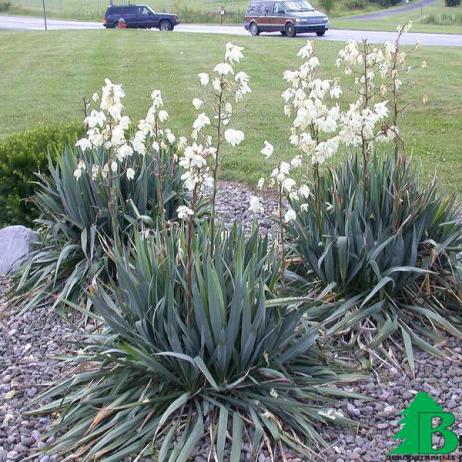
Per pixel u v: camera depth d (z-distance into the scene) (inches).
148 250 158.1
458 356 171.8
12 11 2010.3
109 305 167.0
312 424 146.9
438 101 482.3
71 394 157.8
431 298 189.6
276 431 138.8
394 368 166.7
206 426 143.3
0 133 439.5
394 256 180.9
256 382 143.1
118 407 143.6
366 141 190.1
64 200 214.4
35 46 893.8
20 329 196.9
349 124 172.4
